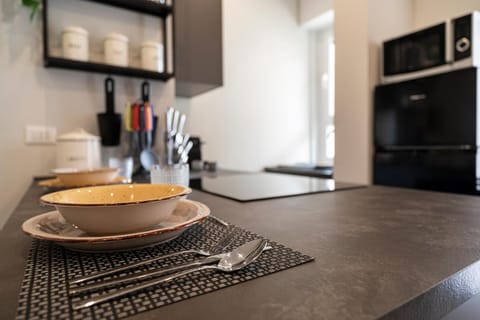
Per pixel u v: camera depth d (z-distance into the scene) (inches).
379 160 81.0
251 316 9.9
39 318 9.7
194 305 10.6
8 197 52.6
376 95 82.0
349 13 86.8
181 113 96.0
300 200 32.2
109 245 15.1
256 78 114.6
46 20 52.1
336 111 91.0
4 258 15.5
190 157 89.1
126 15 62.1
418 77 72.9
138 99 63.8
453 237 18.6
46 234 15.6
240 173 68.0
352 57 86.1
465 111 63.9
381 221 22.8
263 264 14.3
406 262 14.6
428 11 90.6
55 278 12.8
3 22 51.7
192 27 75.4
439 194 35.5
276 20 119.6
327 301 10.9
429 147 70.4
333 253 15.9
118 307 10.4
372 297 11.2
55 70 55.9
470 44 63.2
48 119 55.5
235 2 109.7
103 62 58.4
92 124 59.4
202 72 76.9
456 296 13.2
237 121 109.9
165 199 16.8
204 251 16.1
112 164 52.3
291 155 125.0
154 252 16.2
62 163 49.9
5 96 52.1
